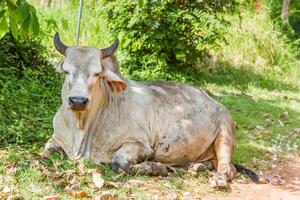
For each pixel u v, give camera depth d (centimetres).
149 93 624
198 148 629
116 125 587
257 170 664
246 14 1514
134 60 1177
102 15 1196
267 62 1445
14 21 472
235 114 921
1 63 870
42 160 571
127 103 598
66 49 568
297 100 1138
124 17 1145
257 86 1266
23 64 903
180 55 1154
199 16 1138
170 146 607
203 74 1281
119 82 571
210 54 1357
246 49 1429
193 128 620
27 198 476
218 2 1180
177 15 1112
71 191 495
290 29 1736
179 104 630
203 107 641
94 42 1298
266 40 1465
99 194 504
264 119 924
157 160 610
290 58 1502
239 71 1362
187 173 600
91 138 582
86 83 540
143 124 598
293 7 1997
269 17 1569
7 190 485
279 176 640
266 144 773
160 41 1145
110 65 601
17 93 769
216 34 1171
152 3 1109
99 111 581
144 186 539
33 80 849
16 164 549
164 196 521
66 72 548
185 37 1164
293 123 919
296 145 780
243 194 562
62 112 586
